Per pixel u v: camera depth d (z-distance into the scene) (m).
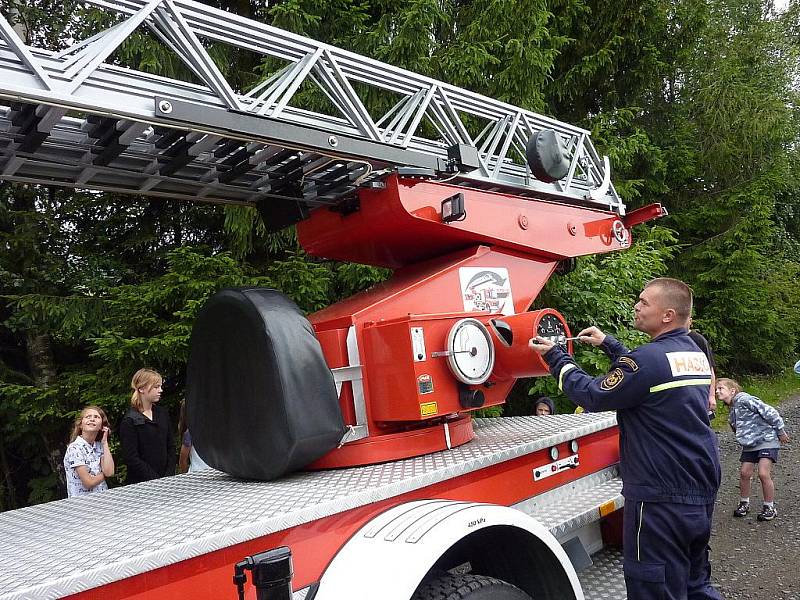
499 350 3.02
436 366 2.77
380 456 2.74
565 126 4.12
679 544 2.54
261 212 3.46
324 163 2.89
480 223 3.39
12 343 8.88
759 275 15.75
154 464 4.95
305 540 2.02
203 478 3.07
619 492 3.27
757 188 13.74
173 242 8.73
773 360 16.14
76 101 2.06
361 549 2.04
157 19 2.38
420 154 3.07
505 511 2.23
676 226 14.48
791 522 5.76
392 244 3.47
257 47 2.70
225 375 2.78
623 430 2.72
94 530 2.09
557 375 2.77
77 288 8.01
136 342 6.73
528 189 3.77
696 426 2.61
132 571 1.62
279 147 2.64
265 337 2.55
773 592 4.34
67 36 8.54
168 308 7.04
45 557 1.77
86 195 8.20
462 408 2.87
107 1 2.29
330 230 3.45
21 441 8.45
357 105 2.93
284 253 8.48
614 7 11.56
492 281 3.43
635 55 12.29
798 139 15.86
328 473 2.68
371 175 3.04
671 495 2.54
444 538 1.99
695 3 13.23
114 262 8.28
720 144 13.81
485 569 2.51
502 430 3.46
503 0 8.13
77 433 4.63
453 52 8.05
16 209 8.41
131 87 2.26
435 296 3.12
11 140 2.37
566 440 3.15
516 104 8.42
